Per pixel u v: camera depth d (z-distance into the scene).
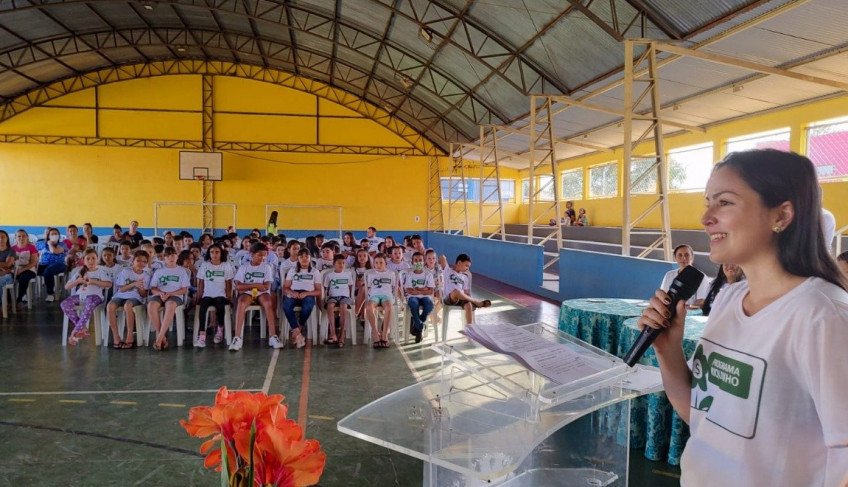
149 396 4.50
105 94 16.92
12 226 16.58
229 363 5.54
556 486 2.54
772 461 0.93
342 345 6.39
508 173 19.89
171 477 3.10
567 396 1.54
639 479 3.04
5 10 11.00
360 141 18.33
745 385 0.97
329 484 3.06
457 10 9.77
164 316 6.12
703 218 1.04
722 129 10.41
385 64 13.73
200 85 17.42
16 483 3.00
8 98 16.30
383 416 1.82
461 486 2.15
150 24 14.52
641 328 1.28
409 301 6.59
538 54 9.80
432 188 18.80
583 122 12.47
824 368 0.84
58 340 6.46
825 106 8.25
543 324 2.40
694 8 6.45
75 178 16.88
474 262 14.37
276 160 17.89
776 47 6.71
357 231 18.39
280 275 6.91
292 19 13.15
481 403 1.91
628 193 7.41
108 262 6.57
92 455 3.37
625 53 7.18
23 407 4.20
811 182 0.95
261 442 0.98
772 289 0.97
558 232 10.29
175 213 17.44
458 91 14.08
